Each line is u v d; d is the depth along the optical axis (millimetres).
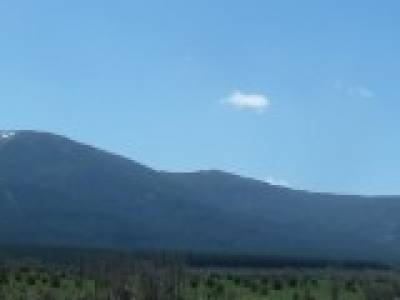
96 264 83750
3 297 71188
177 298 65125
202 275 110500
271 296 87375
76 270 117875
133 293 62531
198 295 74625
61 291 76625
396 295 85375
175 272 67875
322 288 100125
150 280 64062
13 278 95375
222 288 85875
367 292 86688
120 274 66250
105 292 65625
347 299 85688
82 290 75688
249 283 101312
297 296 84938
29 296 71875
